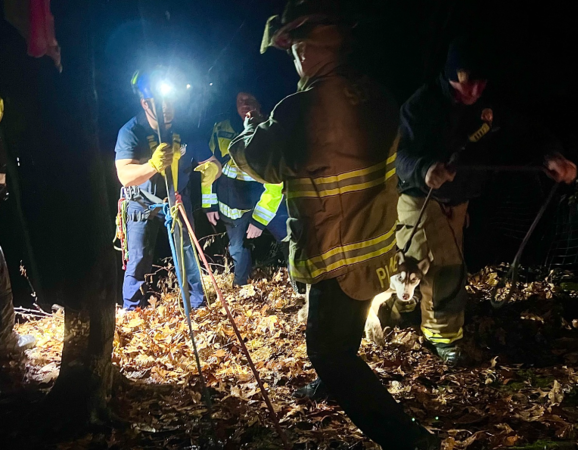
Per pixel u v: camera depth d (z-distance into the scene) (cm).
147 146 484
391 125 268
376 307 455
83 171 329
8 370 404
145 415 353
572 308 544
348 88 261
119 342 460
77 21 314
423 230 420
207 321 513
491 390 386
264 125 264
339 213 259
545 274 653
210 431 334
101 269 341
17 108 329
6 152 393
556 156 350
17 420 345
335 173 257
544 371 420
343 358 267
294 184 264
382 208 266
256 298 596
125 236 539
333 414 352
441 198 413
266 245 793
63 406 339
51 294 619
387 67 838
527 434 327
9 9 297
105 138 777
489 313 531
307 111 258
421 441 256
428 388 395
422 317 451
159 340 471
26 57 316
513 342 471
